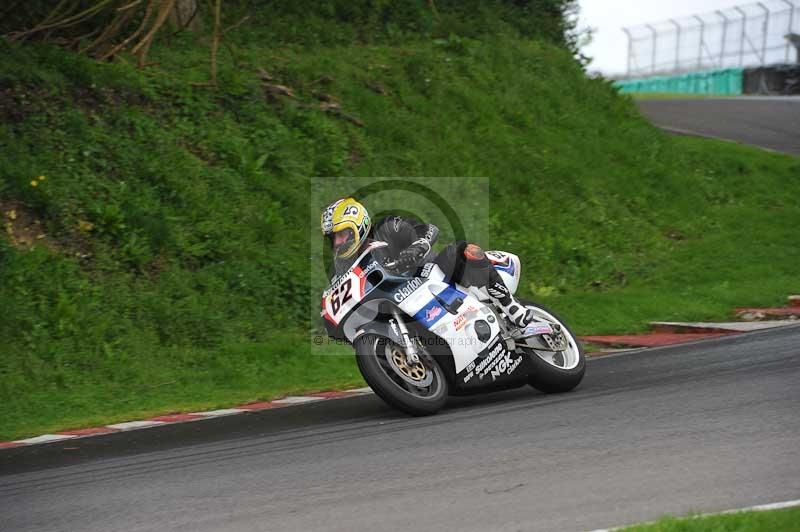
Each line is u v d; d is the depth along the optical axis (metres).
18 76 44.50
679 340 35.47
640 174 64.38
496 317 25.52
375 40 69.81
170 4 45.72
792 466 17.73
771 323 37.25
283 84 55.53
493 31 75.56
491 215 52.34
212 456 22.05
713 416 21.88
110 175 42.34
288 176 48.09
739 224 60.16
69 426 27.56
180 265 40.06
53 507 18.56
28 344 33.75
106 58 49.12
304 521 16.52
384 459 20.25
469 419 23.56
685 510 15.84
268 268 41.50
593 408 23.72
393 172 52.50
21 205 39.00
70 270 37.12
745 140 85.44
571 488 17.31
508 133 61.97
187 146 46.66
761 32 166.00
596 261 51.41
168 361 34.81
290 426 25.06
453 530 15.60
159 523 17.03
